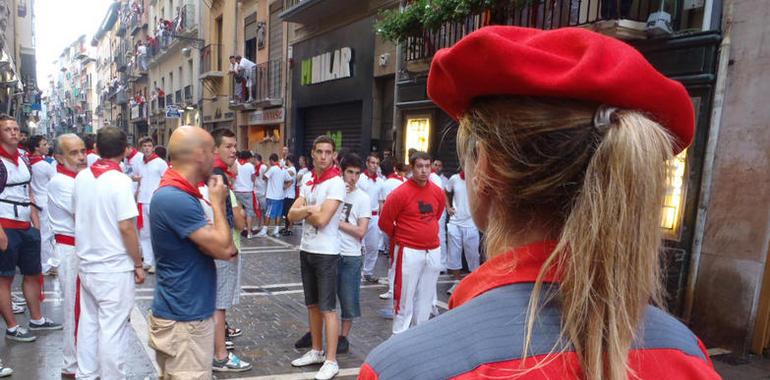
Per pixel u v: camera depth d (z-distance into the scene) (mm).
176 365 2643
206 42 22328
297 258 8664
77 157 3746
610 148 575
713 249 4844
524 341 558
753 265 4562
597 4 5938
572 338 553
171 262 2633
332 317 3900
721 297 4785
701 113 4961
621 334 558
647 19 5496
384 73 11094
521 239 647
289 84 15516
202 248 2623
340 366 4137
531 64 584
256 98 17516
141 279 3340
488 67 594
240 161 10711
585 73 563
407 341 590
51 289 6133
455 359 555
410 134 10070
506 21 6980
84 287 3275
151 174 7129
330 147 3861
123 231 3172
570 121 595
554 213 621
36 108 34094
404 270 4293
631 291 567
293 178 11422
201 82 22703
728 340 4727
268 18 16859
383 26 8805
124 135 3283
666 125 635
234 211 4051
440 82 687
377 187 8398
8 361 4094
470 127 686
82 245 3184
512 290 605
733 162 4707
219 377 3885
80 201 3182
